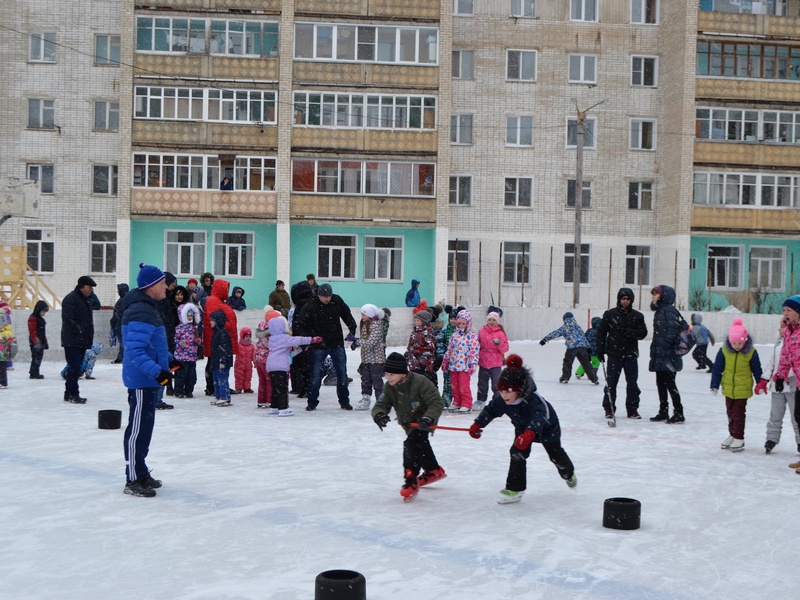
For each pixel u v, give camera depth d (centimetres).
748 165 3956
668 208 3994
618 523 714
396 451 1068
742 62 3994
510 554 638
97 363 2230
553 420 816
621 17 4041
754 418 1455
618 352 1352
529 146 3997
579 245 3584
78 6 3794
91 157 3806
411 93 3709
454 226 3962
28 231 3794
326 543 659
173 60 3628
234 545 651
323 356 1446
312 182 3688
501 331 1530
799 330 1061
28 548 641
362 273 3828
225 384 1484
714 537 698
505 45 3981
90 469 932
